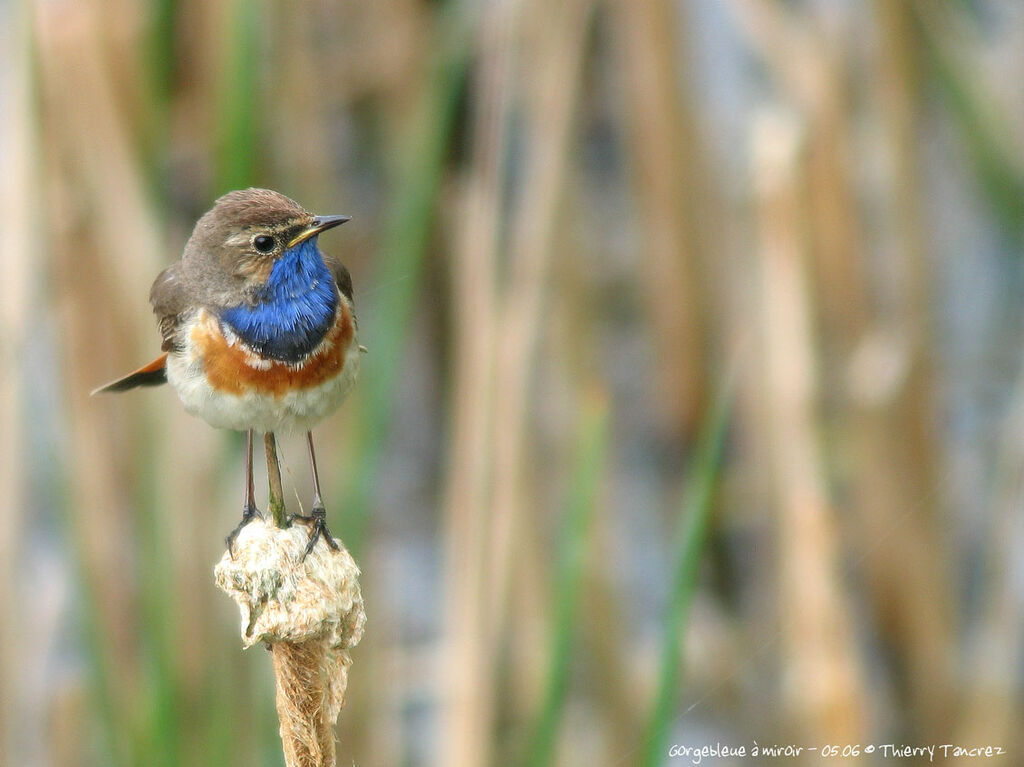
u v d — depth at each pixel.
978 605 13.41
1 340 10.34
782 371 11.00
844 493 12.56
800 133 11.13
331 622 6.34
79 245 10.81
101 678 10.00
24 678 10.66
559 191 11.13
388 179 13.58
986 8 15.01
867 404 12.24
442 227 13.53
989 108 12.70
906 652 12.38
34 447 11.91
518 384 10.70
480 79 13.06
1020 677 12.59
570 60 11.35
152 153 11.57
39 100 10.53
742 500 13.38
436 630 13.16
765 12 11.87
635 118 13.23
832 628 10.82
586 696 12.05
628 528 14.11
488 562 10.55
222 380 8.33
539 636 11.29
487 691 10.40
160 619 9.98
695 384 13.55
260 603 6.30
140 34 11.53
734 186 13.46
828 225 11.94
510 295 10.96
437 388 14.77
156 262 10.91
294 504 11.76
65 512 10.48
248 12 10.34
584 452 9.29
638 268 13.84
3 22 12.01
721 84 14.48
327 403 8.55
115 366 10.88
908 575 12.27
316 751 6.38
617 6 13.13
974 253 14.71
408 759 11.77
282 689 6.41
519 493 10.65
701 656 12.84
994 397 14.05
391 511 14.52
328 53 13.83
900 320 12.36
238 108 10.40
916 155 12.28
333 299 8.54
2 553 10.41
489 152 11.12
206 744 10.13
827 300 12.19
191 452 10.58
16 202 10.49
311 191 12.73
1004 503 12.22
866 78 12.85
